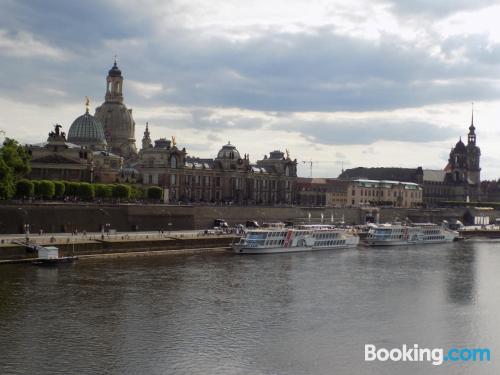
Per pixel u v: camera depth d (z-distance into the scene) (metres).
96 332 76.31
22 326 77.44
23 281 101.69
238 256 146.88
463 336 80.38
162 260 132.88
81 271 113.25
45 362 66.12
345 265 137.50
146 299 93.25
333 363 68.94
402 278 120.44
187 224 189.50
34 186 163.62
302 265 135.00
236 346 73.19
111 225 165.88
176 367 66.00
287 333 78.88
